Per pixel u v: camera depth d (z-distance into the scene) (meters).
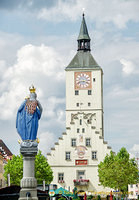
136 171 140.25
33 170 59.91
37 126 61.34
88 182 157.62
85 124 161.38
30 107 61.00
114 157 150.25
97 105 180.75
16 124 61.31
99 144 160.00
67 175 159.12
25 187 59.19
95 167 158.62
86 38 188.38
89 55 186.88
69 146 160.75
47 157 160.50
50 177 143.75
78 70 183.00
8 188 64.94
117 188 143.25
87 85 182.00
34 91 62.41
